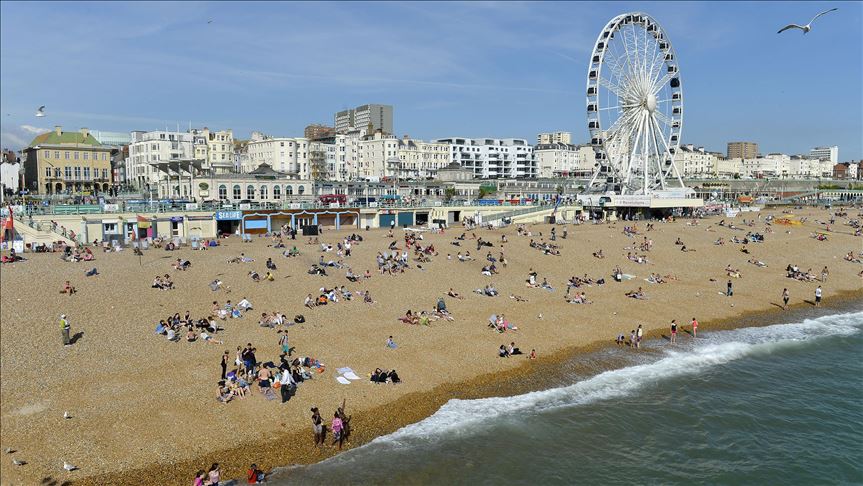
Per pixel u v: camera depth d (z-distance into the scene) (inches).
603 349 1802.4
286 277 2214.6
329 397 1355.8
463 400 1414.9
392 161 7726.4
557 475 1149.7
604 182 5039.4
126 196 4913.9
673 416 1414.9
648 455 1242.6
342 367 1504.7
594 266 2805.1
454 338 1769.2
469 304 2103.8
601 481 1142.3
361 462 1138.7
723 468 1214.9
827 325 2186.3
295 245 2866.6
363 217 4188.0
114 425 1160.8
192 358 1475.1
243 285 2071.9
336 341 1665.8
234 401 1293.1
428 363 1584.6
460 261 2669.8
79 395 1254.3
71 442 1092.5
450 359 1622.8
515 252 2918.3
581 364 1678.2
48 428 1125.1
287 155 7421.3
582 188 6840.6
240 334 1651.1
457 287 2292.1
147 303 1809.8
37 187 5698.8
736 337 2006.6
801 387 1616.6
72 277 1985.7
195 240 2736.2
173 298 1877.5
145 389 1302.9
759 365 1766.7
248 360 1423.5
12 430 1106.1
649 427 1357.0
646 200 4525.1
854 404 1518.2
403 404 1363.2
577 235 3501.5
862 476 1209.4
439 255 2753.4
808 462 1247.5
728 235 3774.6
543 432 1298.0
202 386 1339.8
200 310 1803.6
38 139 6023.6
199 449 1123.3
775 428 1385.3
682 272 2827.3
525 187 7524.6
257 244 2915.8
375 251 2751.0
